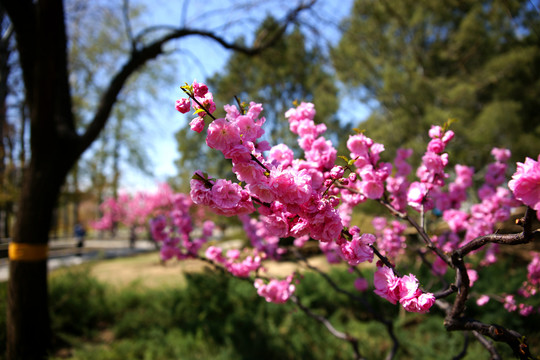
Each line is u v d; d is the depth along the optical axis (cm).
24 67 423
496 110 776
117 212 1705
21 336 408
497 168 264
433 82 909
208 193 105
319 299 541
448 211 268
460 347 386
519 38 911
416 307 109
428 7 909
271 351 416
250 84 1119
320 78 1161
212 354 420
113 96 464
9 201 1166
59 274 658
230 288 570
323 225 112
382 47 891
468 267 276
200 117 109
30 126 418
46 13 387
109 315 570
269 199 107
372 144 181
